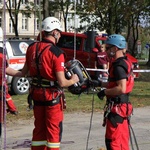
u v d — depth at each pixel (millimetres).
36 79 5949
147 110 13422
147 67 41438
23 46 16938
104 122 6102
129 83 6027
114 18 35719
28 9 43156
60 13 46031
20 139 9055
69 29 45562
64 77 5832
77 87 6012
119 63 5871
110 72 5988
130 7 34969
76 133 9805
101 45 19188
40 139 6145
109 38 6020
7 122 10867
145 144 8828
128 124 6164
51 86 5891
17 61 16531
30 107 6098
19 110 12633
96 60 19156
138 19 42969
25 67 6379
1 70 7012
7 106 7914
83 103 14266
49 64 5801
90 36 16281
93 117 11914
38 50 5887
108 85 6043
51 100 5895
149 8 36719
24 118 11469
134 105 14281
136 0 34750
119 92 5820
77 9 39125
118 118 5980
